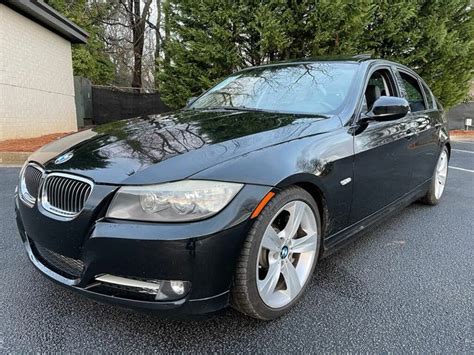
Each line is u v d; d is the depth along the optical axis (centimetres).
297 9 877
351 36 898
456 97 1212
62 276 195
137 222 172
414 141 340
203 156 188
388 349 188
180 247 167
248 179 185
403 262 287
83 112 1316
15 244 308
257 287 193
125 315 214
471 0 1146
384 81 332
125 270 173
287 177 198
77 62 1627
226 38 912
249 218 181
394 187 315
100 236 173
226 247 175
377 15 977
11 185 502
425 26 1050
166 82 1058
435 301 232
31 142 851
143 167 183
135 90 1692
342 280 257
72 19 1678
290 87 306
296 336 197
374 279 259
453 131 1432
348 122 259
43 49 1043
